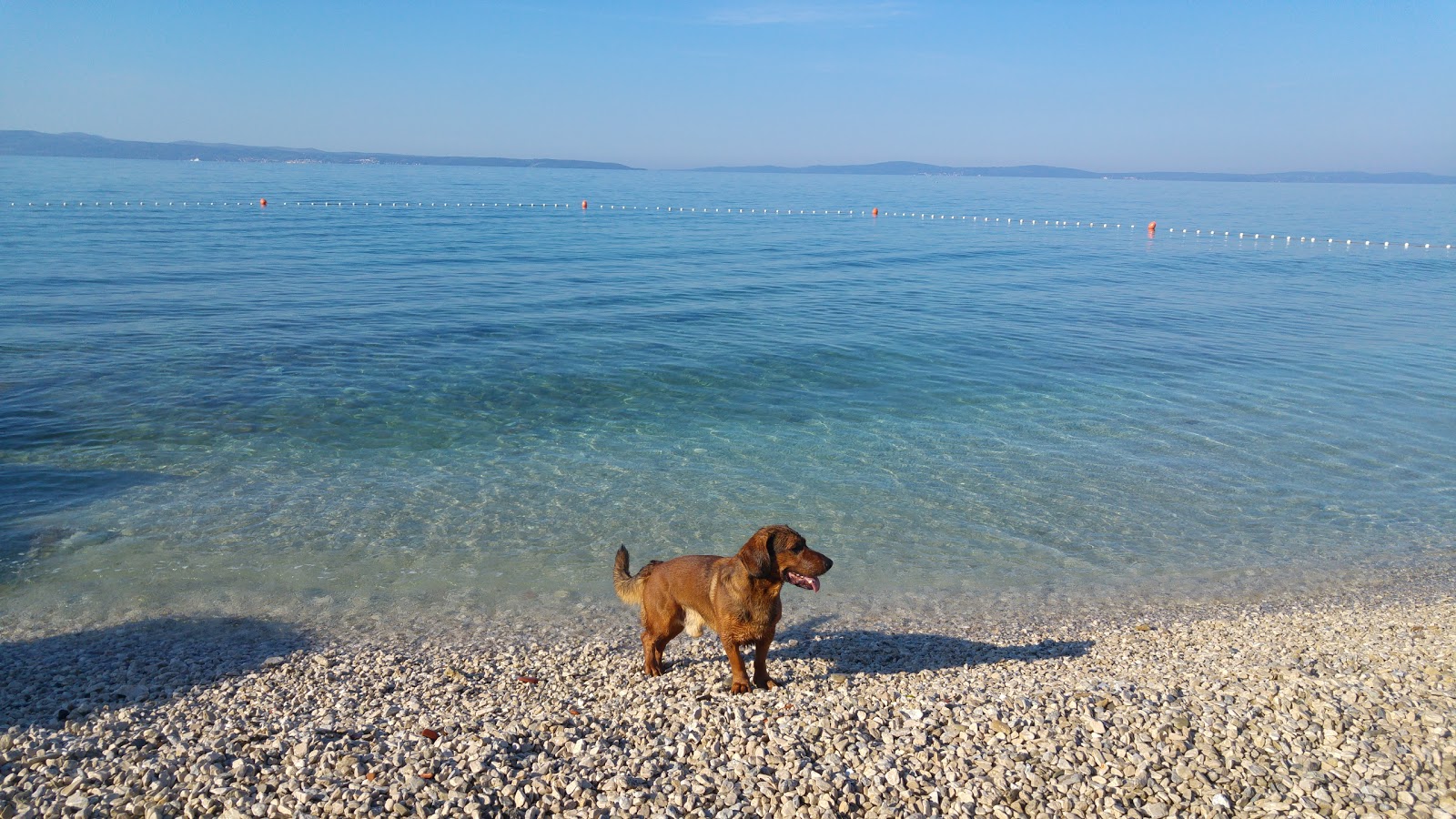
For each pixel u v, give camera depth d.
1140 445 16.19
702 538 11.98
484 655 8.84
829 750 6.14
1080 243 58.59
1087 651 8.89
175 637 9.09
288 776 5.70
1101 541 12.22
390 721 6.97
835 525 12.55
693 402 18.36
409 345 22.11
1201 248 56.16
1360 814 5.29
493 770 5.76
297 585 10.38
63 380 17.80
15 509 12.08
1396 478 14.70
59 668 8.31
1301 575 11.25
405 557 11.20
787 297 31.80
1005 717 6.54
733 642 7.34
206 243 41.97
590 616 9.84
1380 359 23.55
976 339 25.16
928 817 5.42
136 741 6.40
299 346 21.52
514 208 81.19
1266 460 15.45
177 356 20.05
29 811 5.32
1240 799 5.51
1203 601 10.52
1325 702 6.52
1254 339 26.03
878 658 8.69
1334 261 48.41
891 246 53.34
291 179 133.12
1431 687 6.77
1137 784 5.68
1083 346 24.67
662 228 62.41
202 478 13.45
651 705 7.08
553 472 14.24
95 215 55.88
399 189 112.44
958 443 16.16
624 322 25.94
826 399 18.89
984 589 10.79
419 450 15.07
